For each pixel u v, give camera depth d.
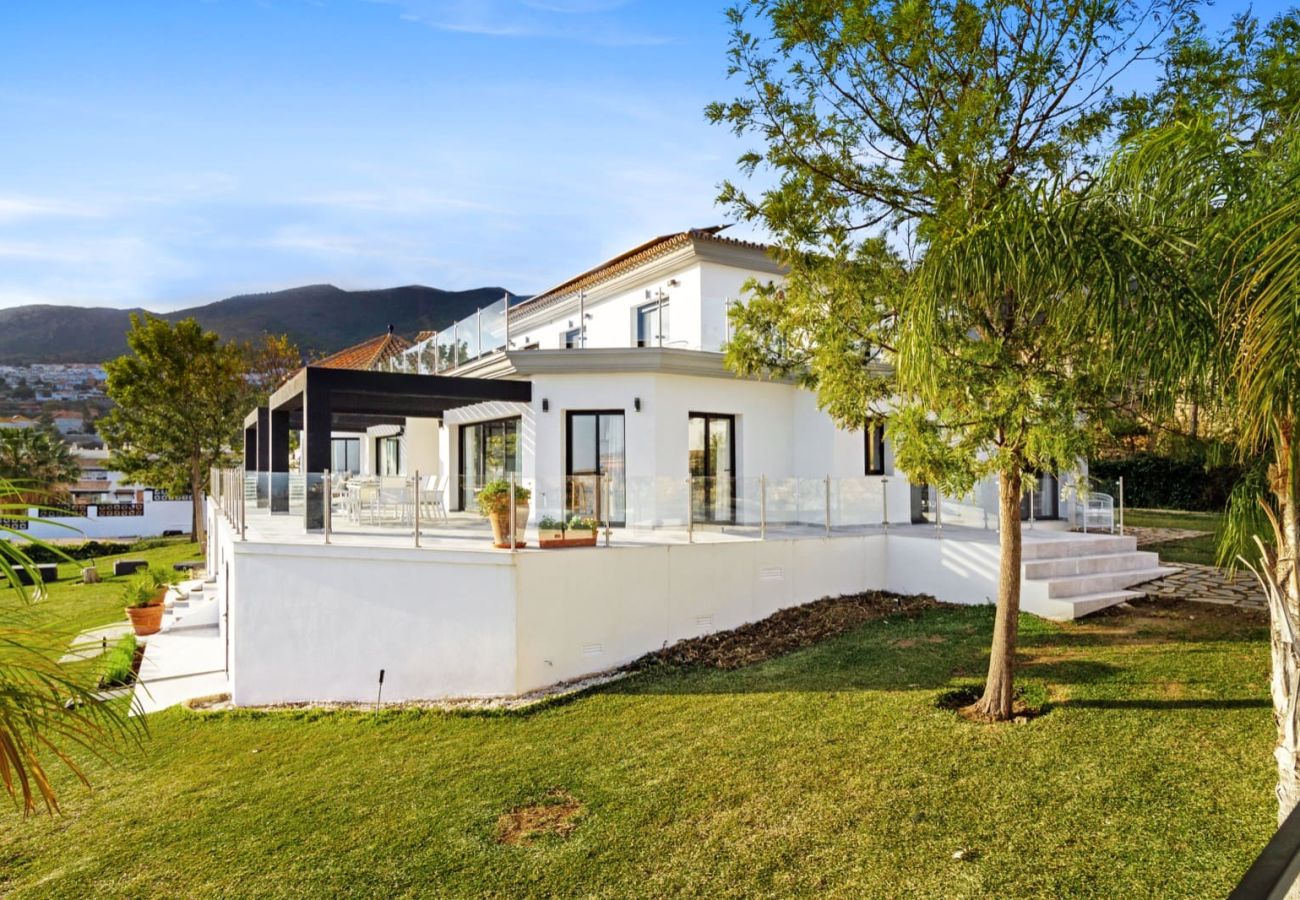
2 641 2.92
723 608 11.49
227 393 35.06
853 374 7.53
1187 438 6.07
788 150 7.46
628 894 4.84
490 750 7.66
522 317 23.08
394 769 7.34
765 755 6.80
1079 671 8.08
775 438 16.39
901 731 7.04
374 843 5.81
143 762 8.19
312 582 10.18
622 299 18.38
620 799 6.20
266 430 21.92
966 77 6.97
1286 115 5.08
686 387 15.07
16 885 5.63
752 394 16.03
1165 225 4.97
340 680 10.10
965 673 8.56
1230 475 20.52
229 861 5.73
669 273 16.66
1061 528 14.83
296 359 40.81
